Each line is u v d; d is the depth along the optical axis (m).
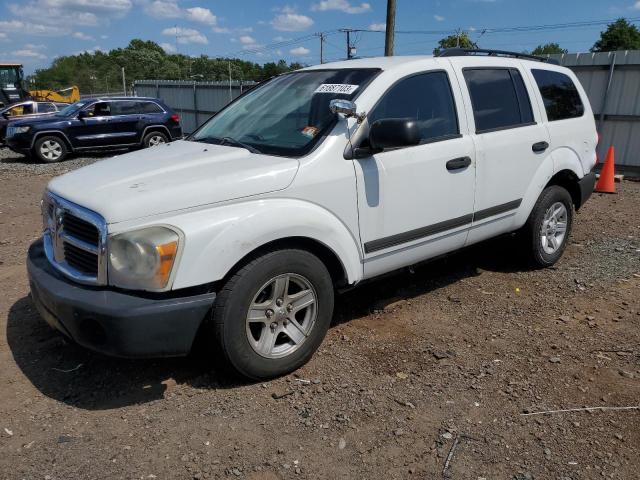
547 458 2.76
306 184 3.40
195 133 4.51
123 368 3.61
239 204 3.18
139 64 106.56
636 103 11.09
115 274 2.95
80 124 15.51
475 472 2.67
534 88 5.05
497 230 4.79
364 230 3.73
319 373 3.54
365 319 4.34
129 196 3.00
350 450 2.83
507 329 4.16
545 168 5.04
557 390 3.34
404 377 3.49
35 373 3.57
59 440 2.91
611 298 4.71
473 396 3.29
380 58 4.38
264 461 2.75
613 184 9.45
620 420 3.05
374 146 3.52
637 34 62.81
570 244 6.27
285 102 4.13
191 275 2.97
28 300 4.72
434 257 4.40
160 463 2.73
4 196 9.89
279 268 3.28
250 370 3.30
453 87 4.31
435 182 4.08
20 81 25.98
